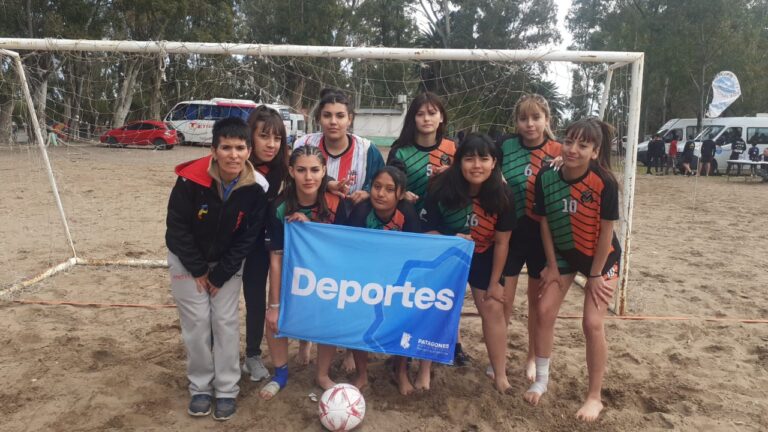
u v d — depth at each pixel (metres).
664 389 3.47
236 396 3.19
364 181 3.54
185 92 8.22
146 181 13.59
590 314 3.14
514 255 3.45
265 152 3.25
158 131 12.79
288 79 6.93
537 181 3.18
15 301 4.94
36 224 8.38
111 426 2.94
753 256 7.34
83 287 5.44
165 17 23.58
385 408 3.18
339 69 6.71
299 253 3.13
